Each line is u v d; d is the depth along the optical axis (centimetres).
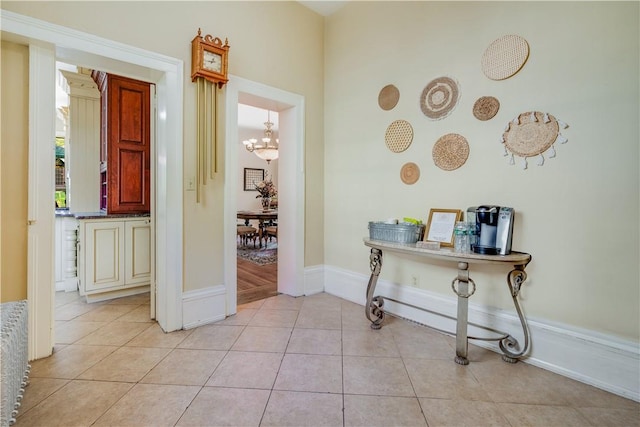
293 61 312
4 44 179
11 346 133
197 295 247
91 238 297
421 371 185
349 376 179
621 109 163
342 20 323
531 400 159
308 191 330
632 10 159
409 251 207
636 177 160
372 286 243
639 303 160
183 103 237
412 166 260
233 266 270
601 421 145
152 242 257
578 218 177
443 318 240
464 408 152
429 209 249
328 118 341
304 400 157
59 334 229
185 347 211
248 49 276
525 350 190
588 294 175
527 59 194
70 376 175
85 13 195
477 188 219
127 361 192
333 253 337
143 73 230
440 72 240
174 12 232
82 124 359
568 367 180
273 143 888
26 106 185
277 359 197
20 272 187
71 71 379
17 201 185
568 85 179
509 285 194
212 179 254
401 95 268
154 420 142
